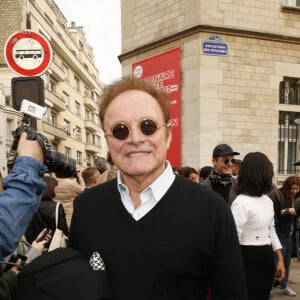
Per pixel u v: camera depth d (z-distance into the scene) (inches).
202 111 286.8
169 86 308.8
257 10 302.8
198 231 50.1
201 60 286.2
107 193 56.5
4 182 48.1
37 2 1207.6
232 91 296.0
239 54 297.4
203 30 285.1
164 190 52.3
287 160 336.2
